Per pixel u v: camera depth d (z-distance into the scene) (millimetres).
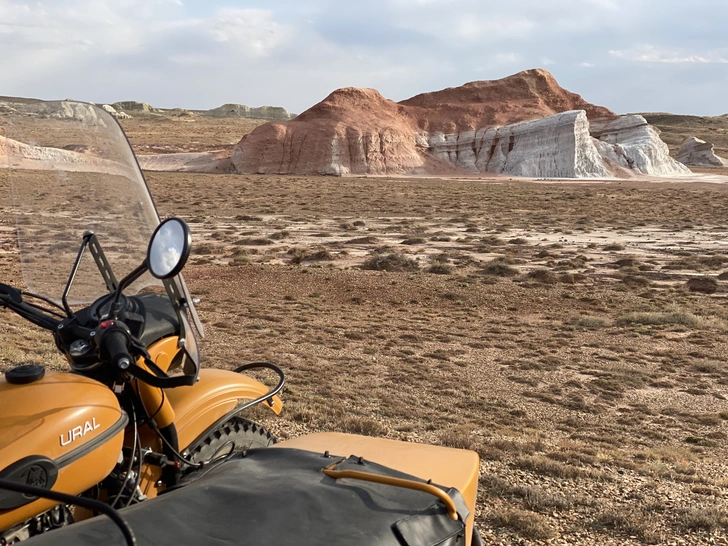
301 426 9070
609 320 23688
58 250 3326
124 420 2783
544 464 7973
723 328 22922
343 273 30594
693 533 5707
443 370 16797
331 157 122438
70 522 2605
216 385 3646
